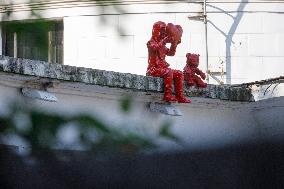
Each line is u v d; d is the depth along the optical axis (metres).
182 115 15.76
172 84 14.38
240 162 18.05
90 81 11.95
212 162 16.91
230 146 17.81
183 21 21.30
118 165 11.32
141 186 13.16
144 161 13.12
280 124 18.50
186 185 15.77
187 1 21.25
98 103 12.94
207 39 21.27
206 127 16.83
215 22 21.34
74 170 8.94
